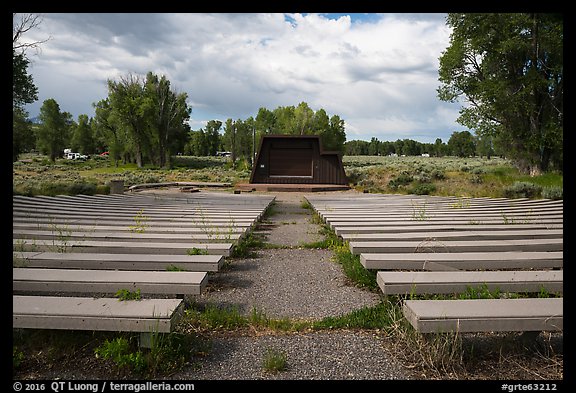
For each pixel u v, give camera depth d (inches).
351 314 141.6
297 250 266.4
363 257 171.8
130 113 2481.5
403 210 422.0
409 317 110.8
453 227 264.2
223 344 119.4
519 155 1085.8
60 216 333.1
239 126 2881.4
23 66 1015.0
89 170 2055.9
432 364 104.7
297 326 131.6
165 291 131.6
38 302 112.3
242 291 174.1
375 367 106.3
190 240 226.4
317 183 1019.3
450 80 1181.7
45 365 106.3
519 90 1041.5
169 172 1820.9
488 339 120.5
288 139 1017.5
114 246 195.6
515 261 167.5
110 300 115.2
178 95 2696.9
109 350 105.9
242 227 281.3
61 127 3073.3
